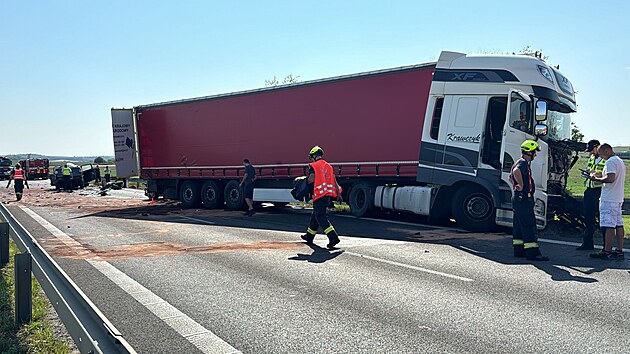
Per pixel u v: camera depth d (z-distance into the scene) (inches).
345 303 235.9
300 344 186.4
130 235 464.1
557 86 454.0
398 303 235.1
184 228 513.3
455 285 267.4
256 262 331.9
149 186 831.7
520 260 333.7
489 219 464.8
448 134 481.4
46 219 609.0
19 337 197.0
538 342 185.2
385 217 601.6
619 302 235.3
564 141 451.5
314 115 622.8
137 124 839.7
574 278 282.7
